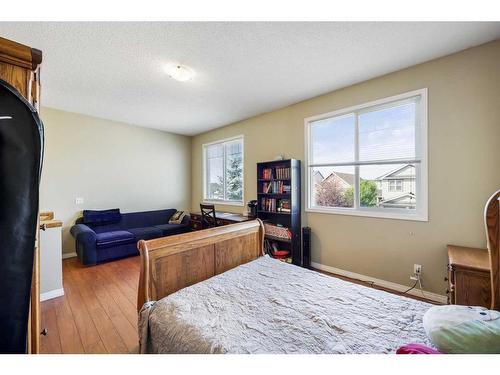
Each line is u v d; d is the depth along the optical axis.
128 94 3.20
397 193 2.67
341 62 2.38
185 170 5.73
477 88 2.10
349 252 3.00
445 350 0.81
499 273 0.94
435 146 2.33
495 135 2.03
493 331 0.81
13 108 0.73
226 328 1.12
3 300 0.69
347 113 3.04
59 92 3.11
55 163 3.80
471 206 2.15
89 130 4.17
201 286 1.57
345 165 3.10
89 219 3.93
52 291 2.46
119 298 2.47
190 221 5.00
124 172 4.64
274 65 2.43
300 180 3.50
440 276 2.32
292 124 3.64
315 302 1.38
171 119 4.43
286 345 1.00
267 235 3.62
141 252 1.43
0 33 1.85
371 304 1.36
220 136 5.02
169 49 2.13
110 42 2.01
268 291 1.52
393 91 2.60
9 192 0.70
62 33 1.88
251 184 4.34
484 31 1.89
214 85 2.92
